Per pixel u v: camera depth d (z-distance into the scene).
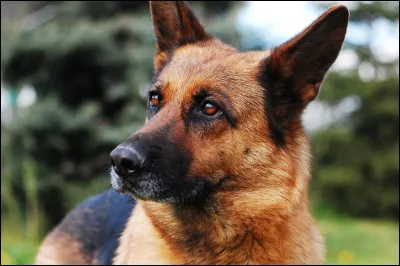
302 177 0.84
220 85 0.82
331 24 0.83
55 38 2.11
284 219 0.83
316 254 0.87
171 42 0.93
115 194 0.99
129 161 0.76
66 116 2.01
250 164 0.82
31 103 2.03
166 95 0.83
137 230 0.87
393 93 3.21
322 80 0.85
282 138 0.84
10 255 1.33
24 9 2.52
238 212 0.82
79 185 2.10
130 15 2.27
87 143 2.07
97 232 0.97
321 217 3.16
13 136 1.96
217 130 0.81
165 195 0.78
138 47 2.19
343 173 3.18
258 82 0.84
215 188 0.82
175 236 0.84
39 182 1.99
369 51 3.44
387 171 3.18
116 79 2.21
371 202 3.23
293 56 0.84
